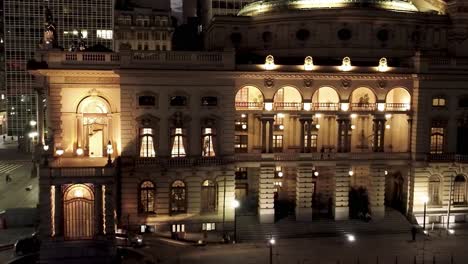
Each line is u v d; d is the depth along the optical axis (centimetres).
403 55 7688
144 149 6328
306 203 6731
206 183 6469
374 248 6022
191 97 6366
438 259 5666
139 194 6288
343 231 6612
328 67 6725
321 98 7088
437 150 7044
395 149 7281
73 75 6184
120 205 6212
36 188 9012
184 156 6394
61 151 6225
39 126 7175
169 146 6347
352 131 7188
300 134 6869
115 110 6338
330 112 6831
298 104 6775
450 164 6944
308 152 6831
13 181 9650
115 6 15100
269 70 6538
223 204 6450
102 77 6272
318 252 5834
